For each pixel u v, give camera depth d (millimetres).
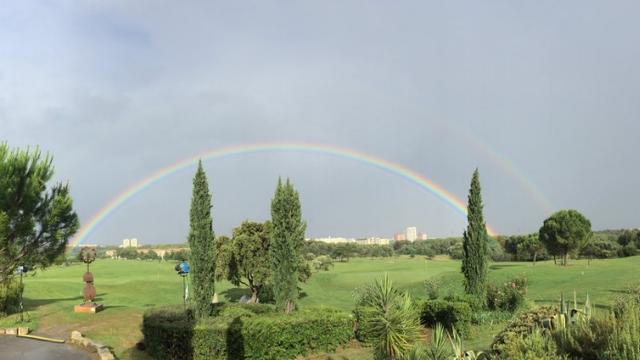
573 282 39219
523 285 26688
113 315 23906
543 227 69312
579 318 8367
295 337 17625
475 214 27109
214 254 19469
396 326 11234
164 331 16812
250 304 23750
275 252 21688
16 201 26812
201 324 16781
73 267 84375
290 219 21703
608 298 26141
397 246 154250
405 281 48406
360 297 22391
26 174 27719
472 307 23375
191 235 19250
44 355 17016
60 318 23375
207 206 19531
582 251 89688
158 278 58250
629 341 6434
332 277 62625
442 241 137750
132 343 19125
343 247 112312
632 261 61562
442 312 19953
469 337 19469
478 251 26750
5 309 25203
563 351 7180
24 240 27500
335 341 18688
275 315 18953
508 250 96062
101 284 49781
